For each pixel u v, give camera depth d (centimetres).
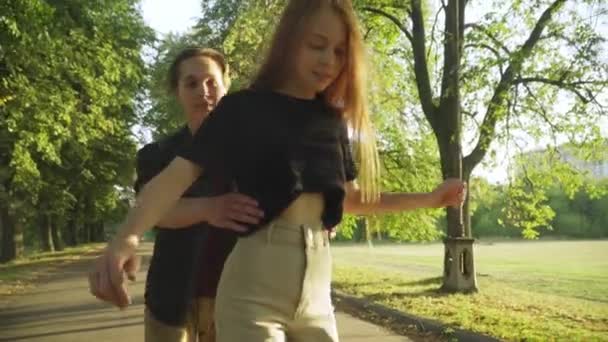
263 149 221
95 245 6059
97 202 4269
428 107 1510
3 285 1875
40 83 1883
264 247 222
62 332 995
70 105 1955
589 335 811
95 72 2100
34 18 1541
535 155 1619
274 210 221
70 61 1928
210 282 319
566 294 1455
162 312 330
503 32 1477
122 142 3444
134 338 930
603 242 5000
